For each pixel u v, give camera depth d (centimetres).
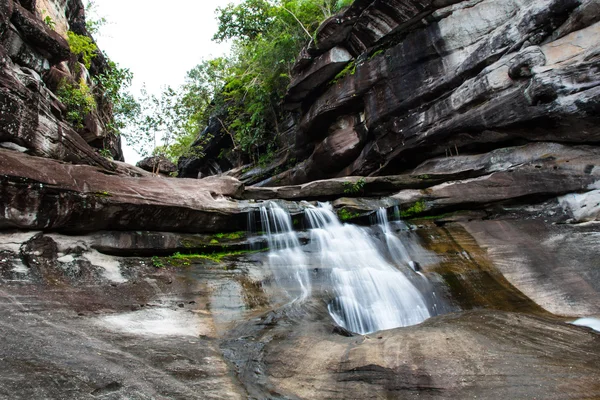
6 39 1009
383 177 1285
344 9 1661
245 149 2689
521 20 1237
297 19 2081
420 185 1305
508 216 1131
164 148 2441
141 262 855
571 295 773
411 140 1516
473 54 1354
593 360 466
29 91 938
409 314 764
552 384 411
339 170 1975
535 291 811
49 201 764
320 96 1925
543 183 1094
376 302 790
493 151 1323
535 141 1230
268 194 1231
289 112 2386
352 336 616
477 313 679
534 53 1149
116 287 739
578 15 1109
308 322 656
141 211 886
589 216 1002
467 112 1322
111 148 2127
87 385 387
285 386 456
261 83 2375
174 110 2378
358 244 1057
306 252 1012
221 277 856
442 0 1415
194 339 580
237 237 1031
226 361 514
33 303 596
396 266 931
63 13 1677
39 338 481
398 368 461
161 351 509
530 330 572
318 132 2023
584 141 1130
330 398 427
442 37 1444
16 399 338
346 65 1794
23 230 749
